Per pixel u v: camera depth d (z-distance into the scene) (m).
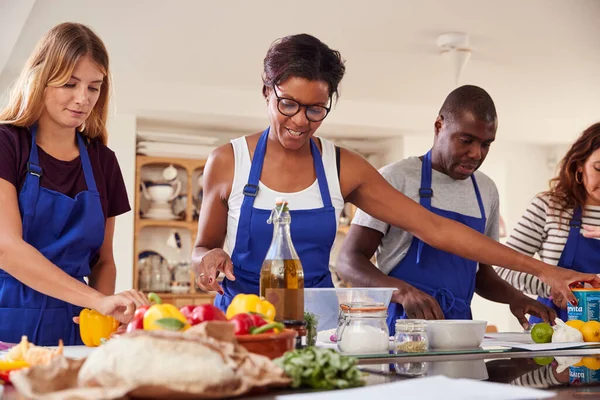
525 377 1.27
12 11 4.06
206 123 6.76
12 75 5.54
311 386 1.08
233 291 1.98
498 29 4.80
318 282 2.01
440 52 5.30
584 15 4.53
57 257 1.92
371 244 2.45
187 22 4.62
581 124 7.69
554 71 5.85
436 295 2.42
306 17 4.55
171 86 6.21
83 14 4.46
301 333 1.45
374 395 0.96
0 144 1.84
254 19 4.57
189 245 7.03
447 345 1.69
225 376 0.95
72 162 1.98
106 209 2.06
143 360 0.93
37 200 1.89
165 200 6.70
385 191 2.08
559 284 1.97
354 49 5.24
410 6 4.37
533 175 8.17
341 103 6.78
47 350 1.17
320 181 2.01
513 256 2.00
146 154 6.61
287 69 1.77
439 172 2.54
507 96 6.71
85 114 1.90
